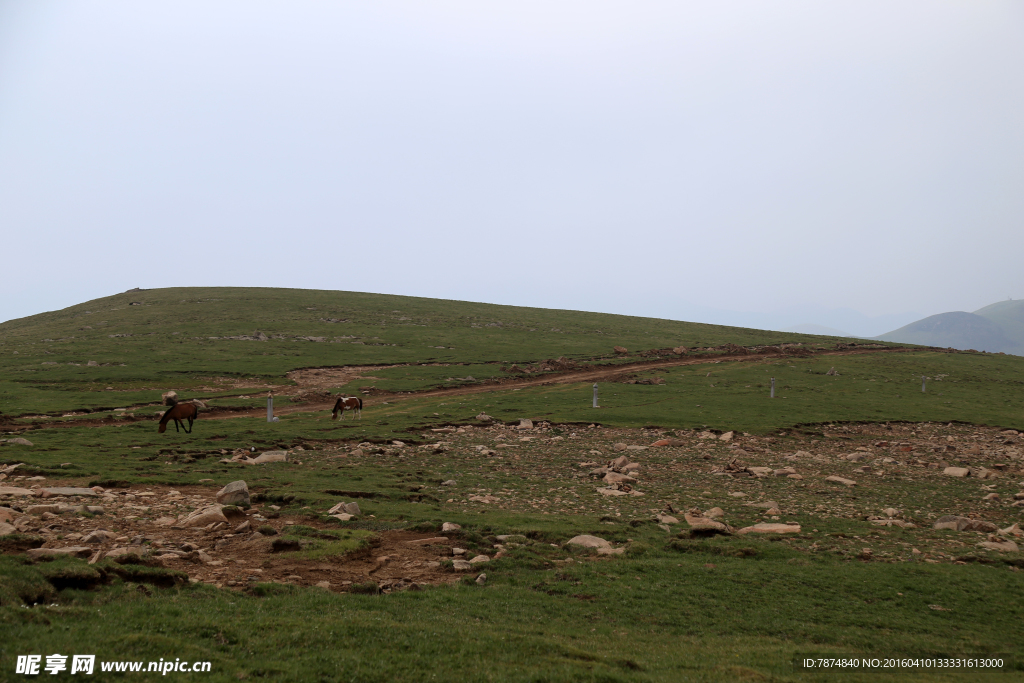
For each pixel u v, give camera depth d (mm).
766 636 11633
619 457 31328
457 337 83500
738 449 35656
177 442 30000
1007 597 13914
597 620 11961
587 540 17188
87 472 21781
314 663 8000
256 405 46250
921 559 16891
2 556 10188
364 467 26797
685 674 9188
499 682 8070
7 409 38219
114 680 6785
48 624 7973
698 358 77375
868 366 74812
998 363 80812
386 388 54906
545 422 41438
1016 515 22906
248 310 94625
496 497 22844
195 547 13469
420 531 17141
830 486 27328
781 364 73812
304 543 14523
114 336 74188
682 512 21656
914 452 36906
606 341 85812
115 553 11430
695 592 13727
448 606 11688
